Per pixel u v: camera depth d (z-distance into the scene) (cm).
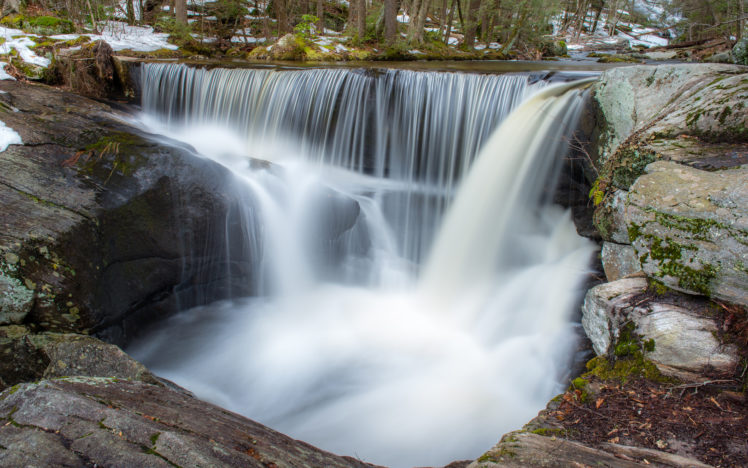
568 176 620
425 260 699
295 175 663
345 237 657
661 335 294
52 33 1183
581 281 525
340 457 251
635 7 3195
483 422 413
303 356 514
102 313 446
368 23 1716
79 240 426
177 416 213
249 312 581
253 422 252
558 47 1902
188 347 516
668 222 301
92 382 232
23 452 162
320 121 821
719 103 369
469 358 505
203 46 1441
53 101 683
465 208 682
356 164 822
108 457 166
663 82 467
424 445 392
